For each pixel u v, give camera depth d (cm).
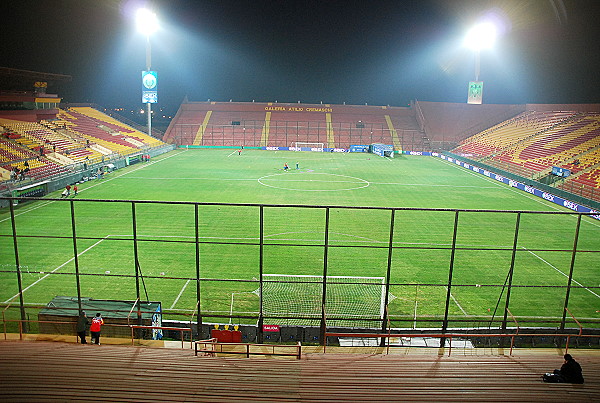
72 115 7275
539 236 3127
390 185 4962
